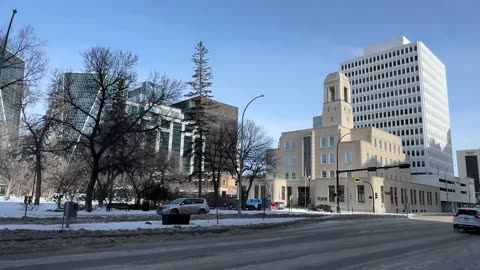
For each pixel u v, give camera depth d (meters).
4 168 60.50
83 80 38.84
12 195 99.25
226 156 63.44
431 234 24.25
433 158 163.38
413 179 146.50
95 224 23.36
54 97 39.03
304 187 101.25
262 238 20.56
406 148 161.75
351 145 99.88
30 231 18.09
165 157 61.34
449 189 149.25
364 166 98.50
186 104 65.44
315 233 24.47
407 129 162.62
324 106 116.75
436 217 59.56
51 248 14.62
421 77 161.88
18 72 36.41
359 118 175.12
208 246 16.09
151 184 53.97
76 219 27.12
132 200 70.69
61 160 61.72
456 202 154.12
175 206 37.09
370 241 19.19
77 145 42.22
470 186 173.38
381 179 91.94
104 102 39.00
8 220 24.67
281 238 20.59
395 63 168.62
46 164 58.88
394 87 167.75
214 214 39.12
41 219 26.14
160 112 44.84
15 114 48.16
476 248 16.53
